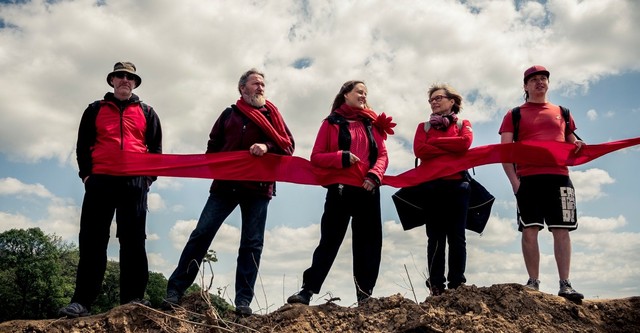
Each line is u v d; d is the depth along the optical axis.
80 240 5.02
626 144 5.86
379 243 5.23
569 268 5.25
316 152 5.27
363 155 5.28
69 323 4.63
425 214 5.57
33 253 40.53
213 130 5.56
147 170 5.24
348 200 5.18
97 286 5.00
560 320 4.79
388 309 4.89
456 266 5.24
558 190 5.39
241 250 5.12
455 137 5.57
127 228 5.09
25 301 38.94
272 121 5.52
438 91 5.79
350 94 5.44
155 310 4.63
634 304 5.13
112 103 5.29
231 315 4.89
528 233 5.43
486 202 5.58
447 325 4.62
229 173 5.28
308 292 5.02
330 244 5.10
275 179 5.53
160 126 5.58
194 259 4.98
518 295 4.95
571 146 5.64
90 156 5.18
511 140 5.68
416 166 5.80
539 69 5.68
